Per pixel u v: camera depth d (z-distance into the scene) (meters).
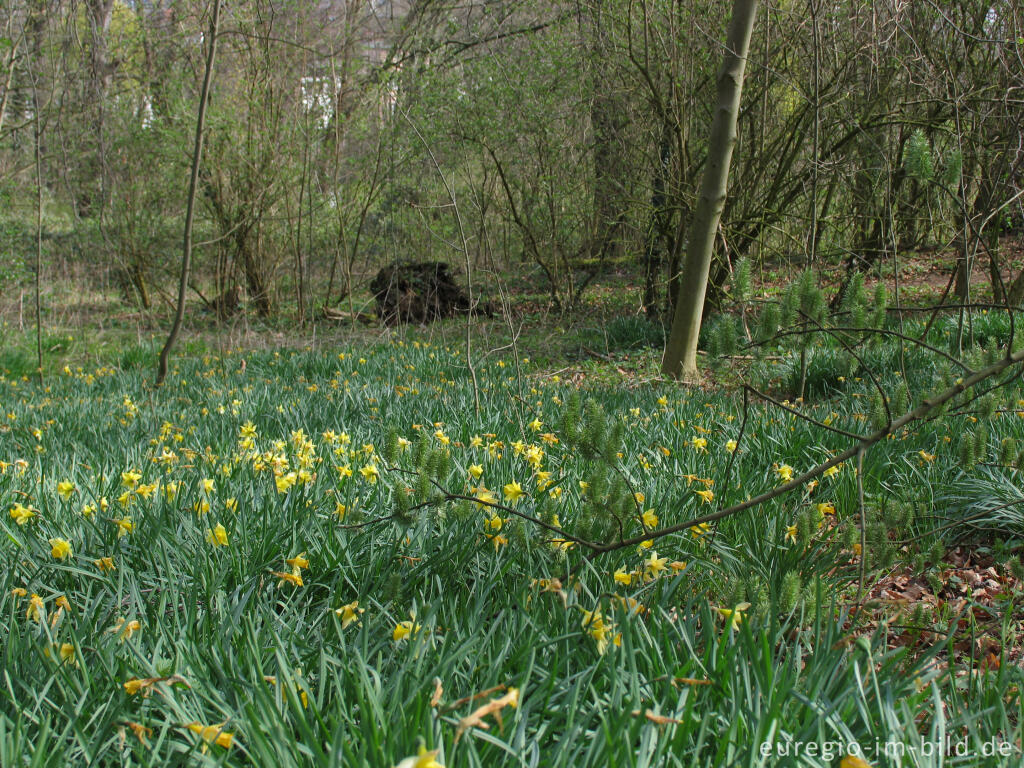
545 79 12.13
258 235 15.34
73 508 3.34
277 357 9.52
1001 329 8.31
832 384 6.88
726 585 2.81
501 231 14.95
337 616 2.52
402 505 2.55
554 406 6.18
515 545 2.89
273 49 13.66
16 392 8.05
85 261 15.02
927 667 2.30
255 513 3.21
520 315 13.45
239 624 2.37
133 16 14.35
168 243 15.46
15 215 14.20
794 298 2.91
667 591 2.60
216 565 2.79
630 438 4.66
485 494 3.04
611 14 10.67
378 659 2.16
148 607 2.57
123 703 1.95
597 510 2.51
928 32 8.91
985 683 2.17
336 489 3.48
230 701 2.05
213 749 1.85
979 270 12.07
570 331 12.48
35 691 2.01
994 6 8.72
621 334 11.28
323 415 5.93
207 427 5.43
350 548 2.99
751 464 4.30
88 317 14.62
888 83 9.55
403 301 14.11
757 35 10.10
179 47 13.69
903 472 4.27
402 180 14.09
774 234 11.74
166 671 2.09
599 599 2.31
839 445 4.55
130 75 14.84
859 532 2.76
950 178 2.80
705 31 10.12
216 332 14.18
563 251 13.75
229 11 11.66
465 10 14.48
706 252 8.26
